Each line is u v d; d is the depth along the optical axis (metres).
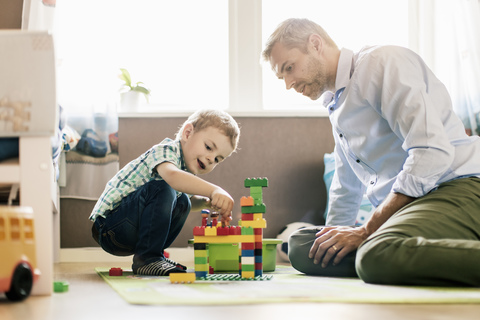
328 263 1.52
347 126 1.71
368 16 2.99
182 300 0.93
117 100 2.76
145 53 2.89
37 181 1.09
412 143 1.46
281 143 2.74
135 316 0.80
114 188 1.67
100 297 1.03
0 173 1.08
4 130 1.08
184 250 2.59
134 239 1.63
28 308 0.90
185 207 1.75
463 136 1.62
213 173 2.69
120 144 2.67
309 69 1.71
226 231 1.39
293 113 2.75
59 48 2.62
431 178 1.42
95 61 2.63
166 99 2.90
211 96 2.93
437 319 0.77
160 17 2.91
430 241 1.17
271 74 2.95
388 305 0.90
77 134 2.53
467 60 2.66
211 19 2.93
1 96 1.08
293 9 2.95
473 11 2.66
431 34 2.90
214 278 1.39
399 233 1.26
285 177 2.73
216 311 0.84
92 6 2.67
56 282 1.15
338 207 1.93
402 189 1.44
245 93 2.87
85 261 2.56
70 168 2.57
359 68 1.64
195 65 2.92
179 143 1.75
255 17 2.89
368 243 1.26
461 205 1.39
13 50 1.09
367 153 1.70
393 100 1.53
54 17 2.48
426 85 1.62
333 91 1.77
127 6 2.88
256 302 0.91
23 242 1.00
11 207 0.99
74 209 2.59
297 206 2.72
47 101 1.09
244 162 2.72
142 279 1.39
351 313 0.81
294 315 0.79
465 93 2.67
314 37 1.70
